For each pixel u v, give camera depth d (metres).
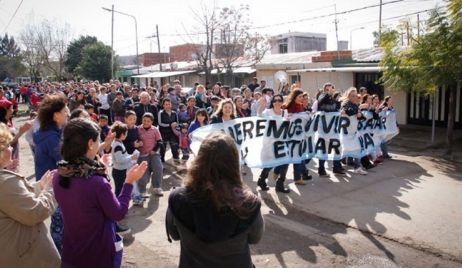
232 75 31.06
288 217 6.83
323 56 21.72
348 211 7.05
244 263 2.42
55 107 4.36
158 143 7.95
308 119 8.68
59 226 4.22
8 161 3.05
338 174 9.48
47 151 4.30
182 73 33.75
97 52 51.53
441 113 16.80
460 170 9.98
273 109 8.38
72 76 57.44
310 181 8.92
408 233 6.10
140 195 7.54
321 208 7.21
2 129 3.03
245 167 10.04
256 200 2.43
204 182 2.37
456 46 10.89
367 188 8.39
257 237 2.47
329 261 5.26
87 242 2.90
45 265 3.09
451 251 5.51
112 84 16.44
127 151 7.67
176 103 14.51
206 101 14.51
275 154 8.14
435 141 14.02
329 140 9.12
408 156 11.73
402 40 12.91
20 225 2.99
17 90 39.72
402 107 17.89
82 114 5.05
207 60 33.31
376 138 10.45
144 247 5.72
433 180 9.03
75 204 2.87
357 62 19.23
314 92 21.48
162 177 8.87
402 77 12.48
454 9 10.88
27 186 3.10
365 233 6.14
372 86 18.83
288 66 22.81
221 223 2.32
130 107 12.98
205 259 2.37
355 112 9.35
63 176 2.90
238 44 31.28
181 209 2.38
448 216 6.76
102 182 2.93
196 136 8.11
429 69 11.58
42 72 61.78
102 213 2.94
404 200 7.62
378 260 5.27
